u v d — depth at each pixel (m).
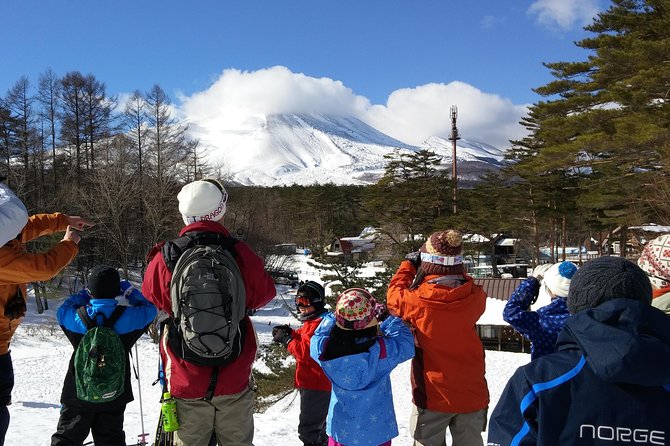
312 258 16.80
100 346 4.00
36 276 3.12
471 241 48.12
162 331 3.30
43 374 21.83
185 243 3.14
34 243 24.45
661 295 2.86
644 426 1.73
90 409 4.07
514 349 26.39
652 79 20.16
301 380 4.67
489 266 56.84
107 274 4.21
